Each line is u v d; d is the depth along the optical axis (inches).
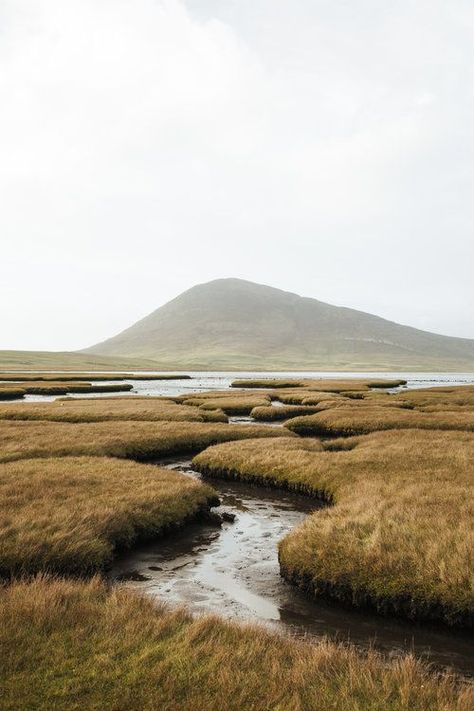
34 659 287.9
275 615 411.5
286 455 1025.5
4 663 281.1
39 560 470.0
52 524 536.4
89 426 1465.3
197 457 1053.2
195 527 660.7
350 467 910.4
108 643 305.7
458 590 397.7
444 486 727.1
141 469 861.8
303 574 466.6
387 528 520.1
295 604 433.4
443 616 393.7
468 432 1401.3
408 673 279.0
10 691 257.1
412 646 364.8
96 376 5826.8
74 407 2086.6
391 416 1782.7
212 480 952.9
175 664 285.3
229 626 340.5
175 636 321.1
